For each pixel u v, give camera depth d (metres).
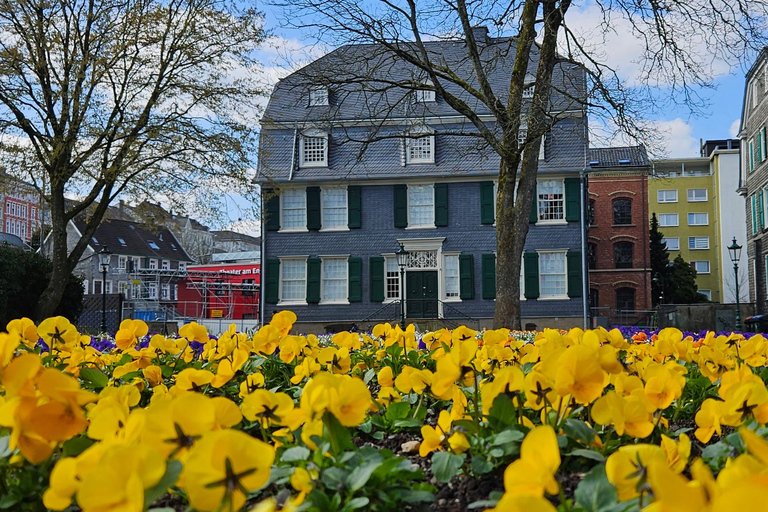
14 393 1.54
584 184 30.69
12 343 1.66
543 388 2.09
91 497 1.11
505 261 17.47
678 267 54.91
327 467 1.71
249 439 1.17
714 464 1.94
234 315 49.88
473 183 31.22
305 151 32.34
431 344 4.68
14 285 22.22
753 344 3.79
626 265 45.78
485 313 30.44
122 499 1.12
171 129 20.78
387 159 31.64
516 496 0.95
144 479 1.14
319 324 31.05
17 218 92.56
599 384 1.95
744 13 14.79
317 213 31.62
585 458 2.08
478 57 17.72
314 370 3.16
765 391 1.95
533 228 30.59
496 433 2.04
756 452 1.01
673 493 0.89
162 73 21.00
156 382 3.34
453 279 31.00
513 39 17.44
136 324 3.84
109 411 1.58
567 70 18.17
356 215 31.45
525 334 13.70
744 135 38.56
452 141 31.44
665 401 2.30
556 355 2.07
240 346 3.55
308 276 31.25
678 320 28.00
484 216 30.94
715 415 2.02
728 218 63.16
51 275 22.94
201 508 1.15
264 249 31.70
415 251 31.22
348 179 31.42
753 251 37.00
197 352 5.14
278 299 31.41
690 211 65.50
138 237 71.56
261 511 1.05
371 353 5.17
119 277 67.44
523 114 17.45
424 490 1.78
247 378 2.76
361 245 31.45
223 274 48.38
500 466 2.04
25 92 20.22
